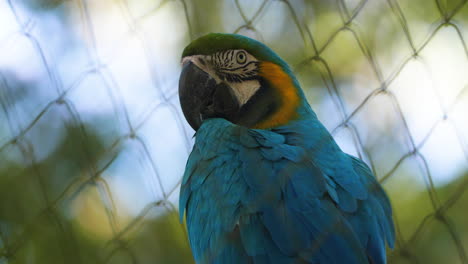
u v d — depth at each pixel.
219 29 11.84
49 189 11.21
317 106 10.48
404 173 9.98
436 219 8.02
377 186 8.08
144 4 11.73
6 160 11.51
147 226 11.18
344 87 11.02
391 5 9.29
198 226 7.75
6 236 11.01
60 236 10.85
